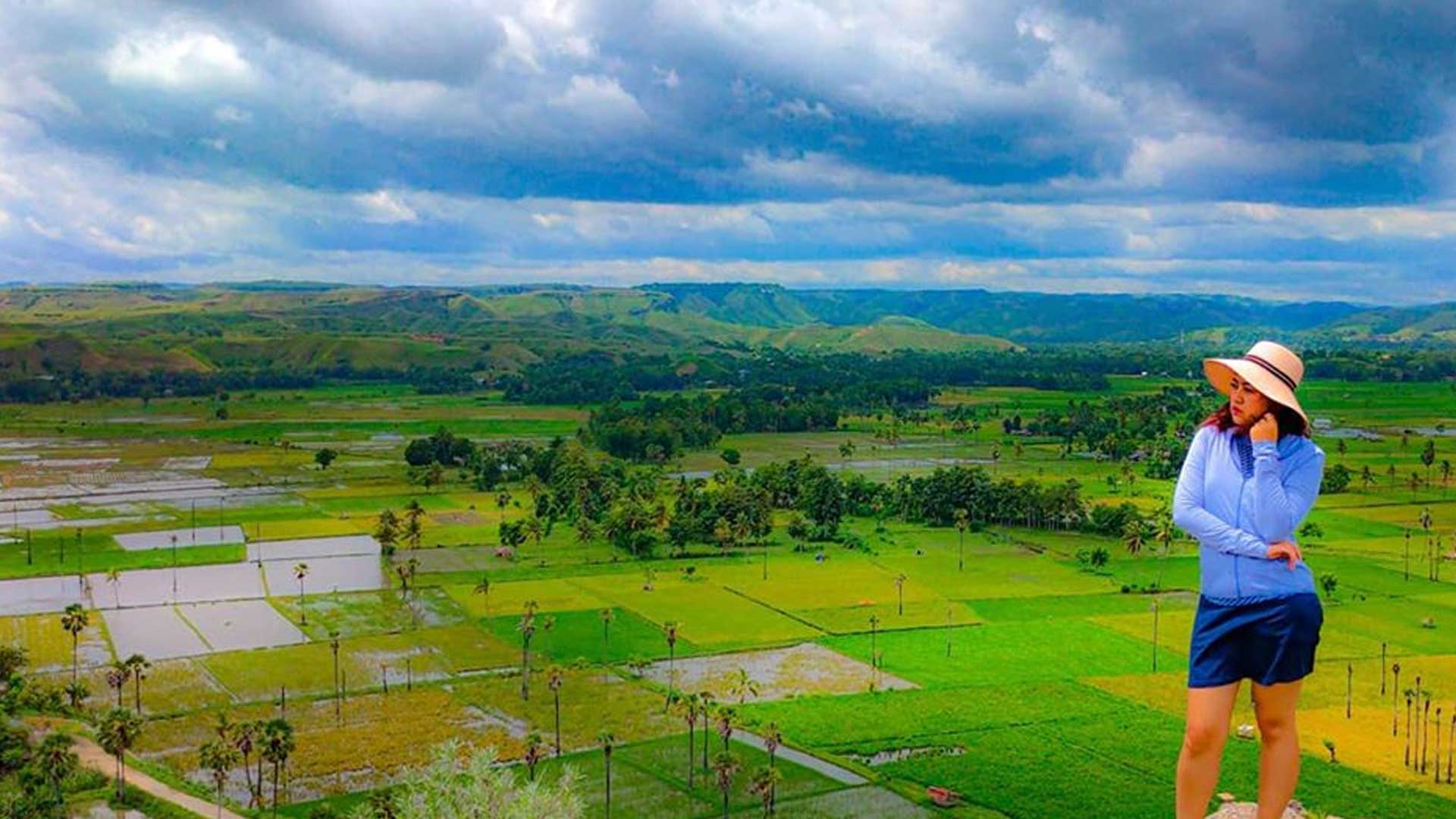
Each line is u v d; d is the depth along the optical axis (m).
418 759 133.50
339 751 136.12
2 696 148.00
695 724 146.00
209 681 162.75
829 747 139.25
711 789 125.75
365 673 167.12
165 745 138.12
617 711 151.50
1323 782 124.88
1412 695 155.50
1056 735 143.12
